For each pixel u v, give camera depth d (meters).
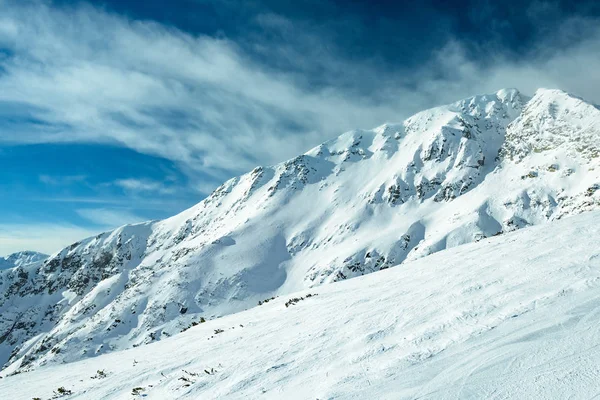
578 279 10.12
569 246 14.57
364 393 7.11
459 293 12.34
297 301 23.42
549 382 5.64
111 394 13.04
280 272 183.62
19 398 16.28
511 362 6.59
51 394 15.29
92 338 139.25
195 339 21.23
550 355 6.44
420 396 6.35
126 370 16.45
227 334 19.12
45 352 165.12
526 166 198.50
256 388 9.37
